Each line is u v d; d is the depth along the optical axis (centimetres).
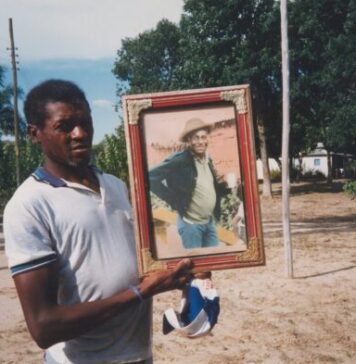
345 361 586
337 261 1131
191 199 214
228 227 214
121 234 209
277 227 1836
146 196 212
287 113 938
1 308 848
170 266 211
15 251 189
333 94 3045
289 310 778
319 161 5641
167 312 225
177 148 214
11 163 3400
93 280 199
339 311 766
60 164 205
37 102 203
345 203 2769
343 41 2880
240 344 642
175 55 5066
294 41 3069
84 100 208
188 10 3173
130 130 213
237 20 3045
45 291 188
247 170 215
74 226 197
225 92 214
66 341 200
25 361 614
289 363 582
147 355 219
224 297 862
